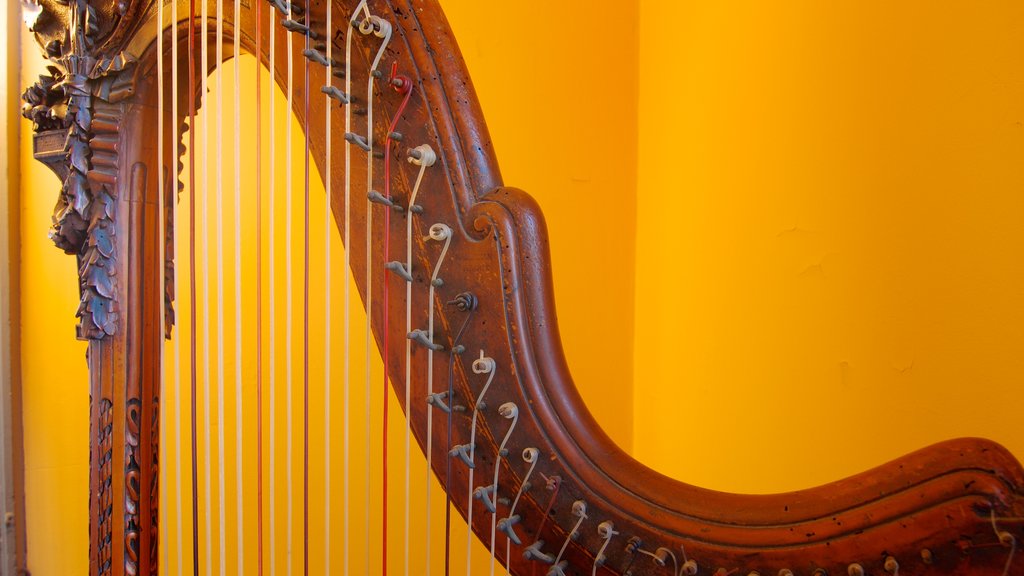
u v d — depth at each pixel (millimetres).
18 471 2223
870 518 454
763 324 1135
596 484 575
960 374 762
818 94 1001
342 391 1625
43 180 2037
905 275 843
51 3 1035
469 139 627
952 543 421
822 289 998
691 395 1359
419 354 649
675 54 1421
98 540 1006
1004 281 707
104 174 989
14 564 2201
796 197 1053
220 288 740
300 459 1674
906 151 839
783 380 1084
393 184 655
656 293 1505
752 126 1161
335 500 1663
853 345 934
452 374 624
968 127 750
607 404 1589
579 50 1547
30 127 2117
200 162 1687
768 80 1119
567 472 585
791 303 1063
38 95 1061
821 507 482
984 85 730
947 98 777
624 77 1568
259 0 793
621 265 1584
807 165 1026
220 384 727
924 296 813
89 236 991
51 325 2047
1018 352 691
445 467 642
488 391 615
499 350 609
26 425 2195
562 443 591
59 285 1992
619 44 1562
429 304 633
